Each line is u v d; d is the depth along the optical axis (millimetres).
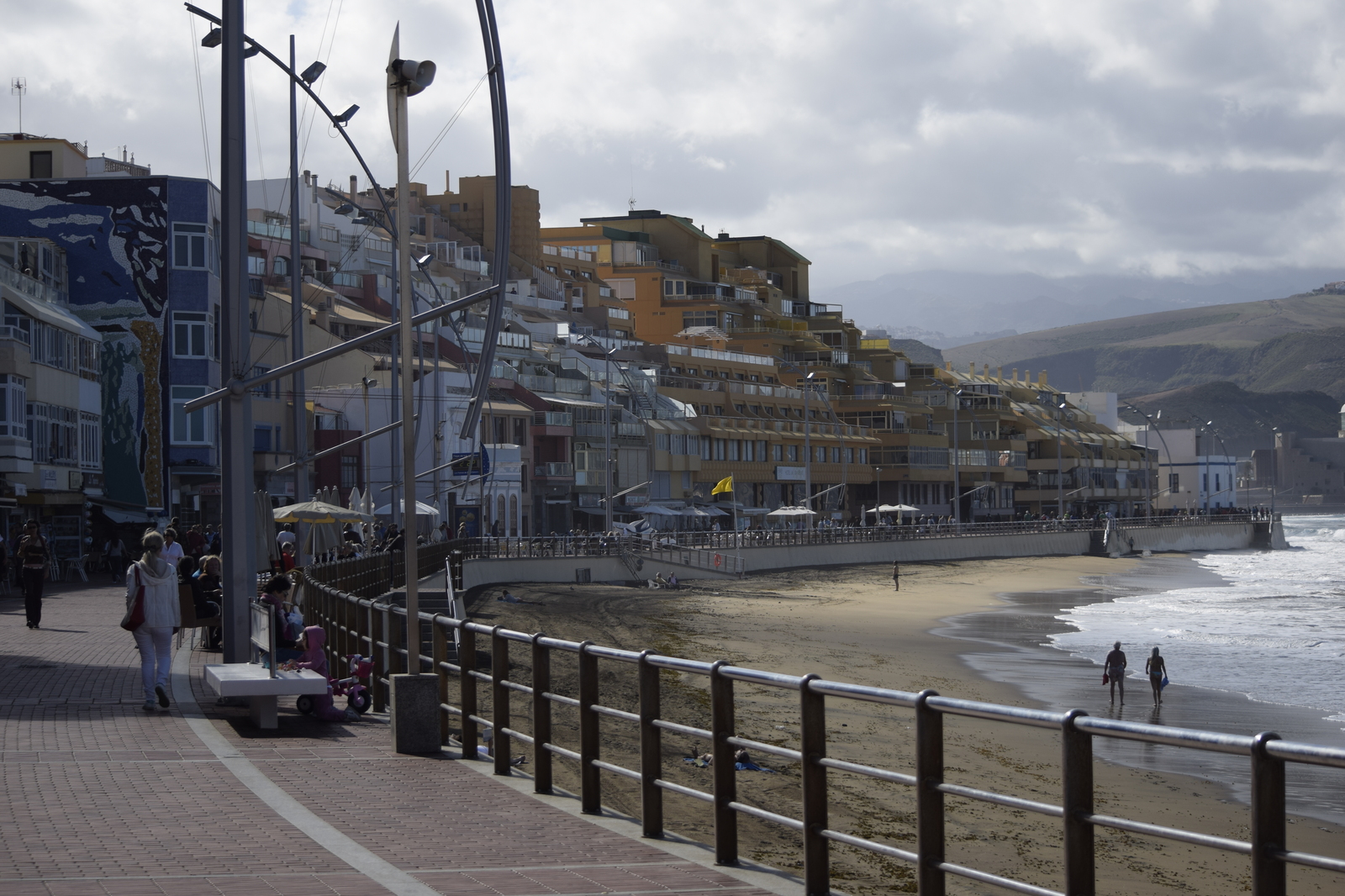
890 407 134500
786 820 7820
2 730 13344
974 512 148875
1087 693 36594
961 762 22875
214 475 62719
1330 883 16047
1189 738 5199
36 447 50625
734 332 139000
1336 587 88750
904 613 65062
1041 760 23531
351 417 79250
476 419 30922
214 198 64188
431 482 80438
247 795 10273
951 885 14789
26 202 61844
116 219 61812
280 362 75125
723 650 45156
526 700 26281
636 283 145750
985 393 159000
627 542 76062
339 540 50406
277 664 15695
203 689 17109
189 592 17828
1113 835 18719
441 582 50094
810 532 91875
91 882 7359
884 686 37000
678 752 21578
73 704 15422
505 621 49812
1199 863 17109
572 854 8633
